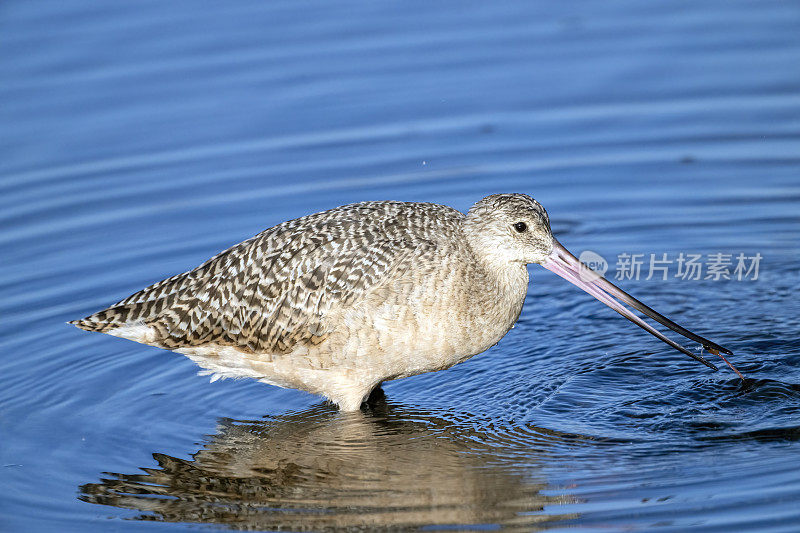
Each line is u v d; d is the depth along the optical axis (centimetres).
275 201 1802
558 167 1884
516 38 2194
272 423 1286
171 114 2000
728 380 1317
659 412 1252
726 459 1127
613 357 1413
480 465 1155
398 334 1242
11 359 1433
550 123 1988
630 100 2030
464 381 1380
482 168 1884
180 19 2233
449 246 1259
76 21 2214
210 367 1327
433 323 1244
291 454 1203
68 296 1569
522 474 1127
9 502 1116
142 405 1332
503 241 1264
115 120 1984
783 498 1038
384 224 1277
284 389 1382
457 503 1077
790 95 2003
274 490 1126
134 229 1738
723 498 1048
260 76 2083
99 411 1315
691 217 1761
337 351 1255
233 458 1201
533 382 1357
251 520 1068
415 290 1238
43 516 1091
